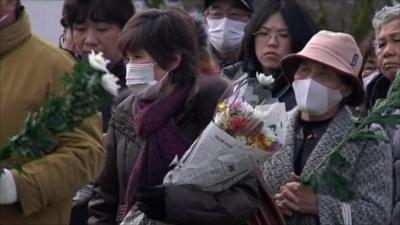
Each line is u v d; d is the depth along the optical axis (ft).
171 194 36.94
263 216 38.55
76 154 34.76
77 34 50.42
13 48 35.22
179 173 37.58
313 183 39.50
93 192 43.21
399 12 48.32
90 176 35.09
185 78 39.01
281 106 37.60
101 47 49.98
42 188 33.96
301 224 40.52
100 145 35.73
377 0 92.48
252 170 37.60
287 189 40.19
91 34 50.08
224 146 37.06
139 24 39.22
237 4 54.65
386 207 40.70
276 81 47.83
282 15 48.34
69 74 29.58
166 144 38.55
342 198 40.29
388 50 48.32
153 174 38.58
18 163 32.09
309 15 49.16
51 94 31.37
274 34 48.37
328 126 41.39
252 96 38.01
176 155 38.40
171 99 38.83
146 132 38.73
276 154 41.50
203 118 38.45
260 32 48.65
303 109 41.55
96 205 42.45
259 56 48.55
